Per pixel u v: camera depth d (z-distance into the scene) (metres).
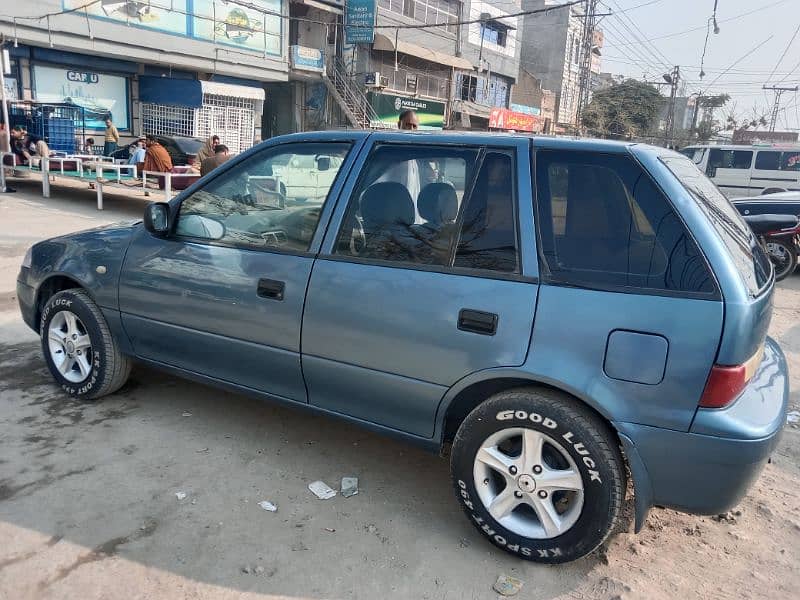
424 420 2.92
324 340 3.06
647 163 2.63
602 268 2.57
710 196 2.99
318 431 3.86
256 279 3.25
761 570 2.80
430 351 2.79
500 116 35.03
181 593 2.47
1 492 3.03
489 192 2.83
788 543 3.01
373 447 3.71
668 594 2.62
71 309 3.95
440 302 2.77
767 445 2.41
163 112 20.81
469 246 2.81
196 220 3.59
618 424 2.47
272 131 27.75
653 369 2.42
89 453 3.43
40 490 3.06
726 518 3.19
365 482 3.34
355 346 2.98
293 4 24.53
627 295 2.48
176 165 17.16
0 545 2.67
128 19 17.98
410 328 2.83
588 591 2.61
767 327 2.74
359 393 3.06
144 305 3.67
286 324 3.16
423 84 30.58
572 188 2.70
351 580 2.61
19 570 2.53
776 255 9.86
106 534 2.78
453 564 2.74
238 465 3.42
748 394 2.55
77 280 3.94
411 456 3.64
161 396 4.20
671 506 2.54
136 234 3.81
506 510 2.77
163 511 2.96
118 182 13.67
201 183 3.64
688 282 2.43
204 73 21.92
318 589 2.54
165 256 3.60
